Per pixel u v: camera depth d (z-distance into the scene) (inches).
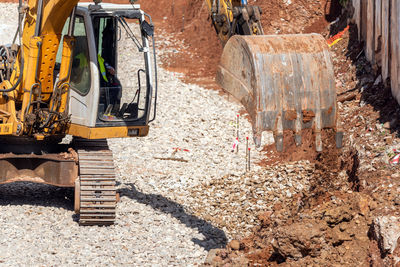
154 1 2445.9
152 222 853.8
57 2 772.6
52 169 874.8
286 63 665.0
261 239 760.3
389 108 1122.7
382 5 1214.9
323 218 714.8
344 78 1444.4
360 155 970.1
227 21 958.4
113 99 877.2
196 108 1563.7
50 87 841.5
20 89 847.7
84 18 830.5
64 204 919.0
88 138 855.7
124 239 783.1
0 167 874.8
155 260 719.7
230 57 701.3
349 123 1174.3
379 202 759.1
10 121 860.0
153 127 1411.2
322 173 1016.2
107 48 896.9
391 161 911.7
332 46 1641.2
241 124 1466.5
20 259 699.4
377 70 1284.4
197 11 2304.4
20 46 840.3
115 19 887.1
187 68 1947.6
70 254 722.2
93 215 815.1
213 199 991.6
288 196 967.6
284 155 1227.9
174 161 1199.6
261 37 689.6
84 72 850.8
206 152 1269.7
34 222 823.7
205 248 770.2
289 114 655.1
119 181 1058.7
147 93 877.2
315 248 675.4
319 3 2033.7
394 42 1106.7
